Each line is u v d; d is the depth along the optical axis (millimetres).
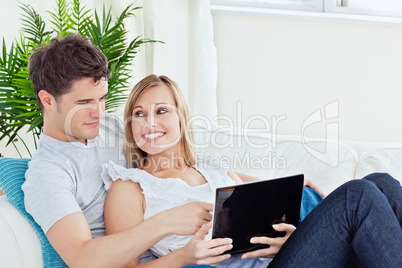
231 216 1598
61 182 1674
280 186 1651
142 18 3020
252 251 1697
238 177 2043
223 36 3191
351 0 3088
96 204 1794
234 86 3246
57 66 1692
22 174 1785
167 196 1763
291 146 2260
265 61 3150
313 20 2994
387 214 1538
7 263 1637
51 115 1768
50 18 2877
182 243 1744
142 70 3105
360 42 2953
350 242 1592
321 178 2197
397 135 3006
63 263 1674
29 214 1693
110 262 1518
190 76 3057
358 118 3057
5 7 2729
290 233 1719
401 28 2865
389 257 1496
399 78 2936
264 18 3086
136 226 1595
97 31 2451
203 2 2955
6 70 2320
